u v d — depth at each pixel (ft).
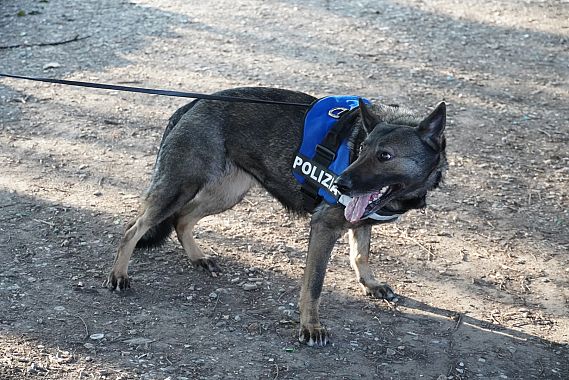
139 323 11.12
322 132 11.07
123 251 11.65
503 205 13.94
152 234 11.85
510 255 12.79
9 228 12.78
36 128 15.44
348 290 11.98
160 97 16.70
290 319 11.36
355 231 11.80
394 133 10.49
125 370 10.34
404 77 17.92
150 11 21.27
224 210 12.25
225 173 11.73
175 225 12.23
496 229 13.37
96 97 16.58
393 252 12.79
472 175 14.70
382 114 11.05
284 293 11.84
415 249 12.87
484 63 18.71
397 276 12.30
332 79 17.66
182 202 11.66
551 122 16.46
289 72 17.88
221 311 11.44
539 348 11.09
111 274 11.69
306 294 11.00
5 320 11.00
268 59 18.44
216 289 11.85
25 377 10.17
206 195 12.04
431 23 21.04
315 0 22.48
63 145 14.98
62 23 20.16
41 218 13.04
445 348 11.02
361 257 11.85
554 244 13.06
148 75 17.52
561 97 17.37
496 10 22.02
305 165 11.04
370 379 10.48
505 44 19.81
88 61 18.04
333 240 11.02
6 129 15.34
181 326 11.12
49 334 10.83
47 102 16.33
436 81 17.81
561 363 10.87
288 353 10.79
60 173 14.19
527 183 14.55
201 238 12.93
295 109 11.39
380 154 10.46
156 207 11.58
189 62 18.16
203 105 11.64
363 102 10.66
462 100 17.08
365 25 20.76
